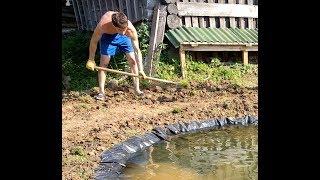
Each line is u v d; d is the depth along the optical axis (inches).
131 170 171.3
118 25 267.3
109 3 435.5
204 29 402.6
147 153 197.5
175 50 381.7
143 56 375.6
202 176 164.2
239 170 171.3
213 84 352.8
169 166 177.2
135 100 294.2
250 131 240.4
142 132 223.9
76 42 457.4
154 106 279.4
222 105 280.7
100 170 165.5
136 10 398.9
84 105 269.7
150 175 164.9
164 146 210.1
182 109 268.8
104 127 222.8
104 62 287.9
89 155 181.0
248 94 317.1
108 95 303.7
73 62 413.1
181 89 331.3
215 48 382.0
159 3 386.9
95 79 362.6
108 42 284.8
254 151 199.9
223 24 419.2
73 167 164.7
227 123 254.4
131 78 348.2
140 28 382.9
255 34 414.3
